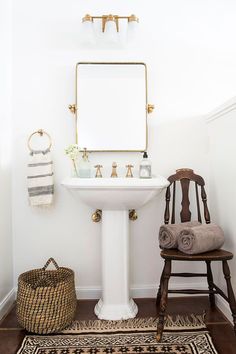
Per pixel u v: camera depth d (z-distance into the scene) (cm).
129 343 140
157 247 197
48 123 192
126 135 192
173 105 196
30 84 191
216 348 135
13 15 190
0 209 171
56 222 193
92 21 185
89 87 191
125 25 192
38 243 193
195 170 198
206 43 197
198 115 197
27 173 190
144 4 194
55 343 140
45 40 191
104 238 167
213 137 189
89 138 190
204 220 196
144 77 193
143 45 195
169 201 186
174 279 198
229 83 198
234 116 158
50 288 147
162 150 196
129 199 152
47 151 186
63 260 194
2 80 173
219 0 197
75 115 191
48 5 191
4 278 176
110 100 191
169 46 196
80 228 194
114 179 147
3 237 175
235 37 198
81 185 145
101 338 144
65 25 192
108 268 166
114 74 192
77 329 153
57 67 192
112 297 167
